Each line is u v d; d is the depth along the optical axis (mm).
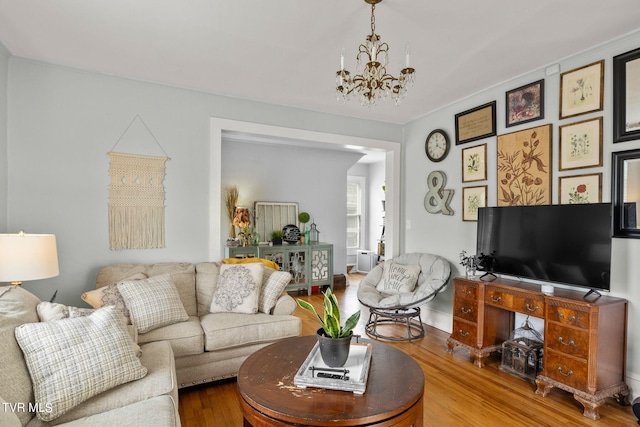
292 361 1822
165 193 3352
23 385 1410
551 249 2680
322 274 5879
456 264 3840
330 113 4223
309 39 2500
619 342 2355
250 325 2621
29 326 1559
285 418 1318
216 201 3559
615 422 2162
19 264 2096
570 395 2496
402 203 4688
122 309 2418
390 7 2100
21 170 2834
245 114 3729
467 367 2961
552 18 2217
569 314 2334
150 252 3293
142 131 3262
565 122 2818
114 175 3141
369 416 1312
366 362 1734
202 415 2223
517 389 2578
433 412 2266
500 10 2125
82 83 3037
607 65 2545
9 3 2078
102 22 2293
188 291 2969
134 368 1682
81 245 3031
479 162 3557
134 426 1366
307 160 6281
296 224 6145
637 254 2383
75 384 1477
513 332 3018
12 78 2801
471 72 3068
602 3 2049
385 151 4781
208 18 2234
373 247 8016
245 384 1563
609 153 2533
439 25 2301
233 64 2924
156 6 2105
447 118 3973
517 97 3176
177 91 3414
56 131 2947
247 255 4855
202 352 2492
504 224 3049
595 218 2418
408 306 3490
